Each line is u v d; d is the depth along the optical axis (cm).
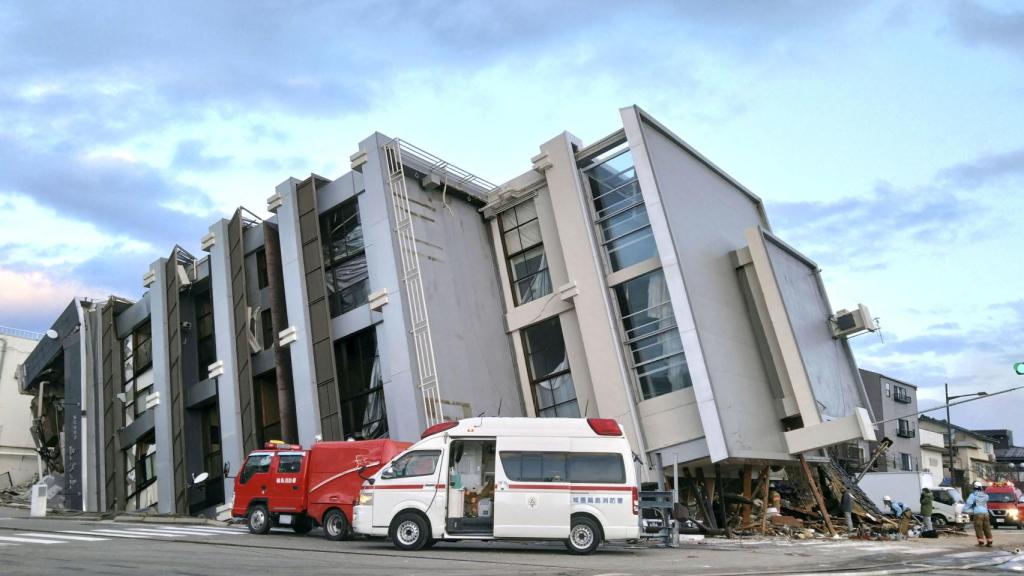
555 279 3038
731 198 3406
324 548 1667
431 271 2928
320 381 2966
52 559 1327
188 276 3825
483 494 1739
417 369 2747
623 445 1730
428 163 3106
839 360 3250
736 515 2905
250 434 3272
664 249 2641
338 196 3094
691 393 2623
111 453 4097
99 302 4422
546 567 1332
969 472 7988
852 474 3825
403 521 1680
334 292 3092
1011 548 2061
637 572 1256
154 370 3825
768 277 2798
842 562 1518
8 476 5422
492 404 2962
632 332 2803
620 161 2895
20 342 5769
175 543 1720
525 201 3189
